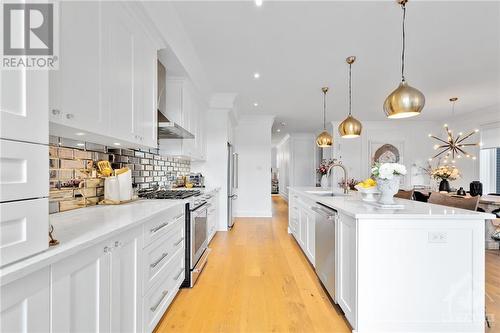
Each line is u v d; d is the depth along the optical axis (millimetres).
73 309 954
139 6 1780
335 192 3404
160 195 2568
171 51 2471
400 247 1678
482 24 2475
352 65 3434
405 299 1677
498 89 4367
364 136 7316
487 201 3727
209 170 4910
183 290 2396
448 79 3922
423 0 2141
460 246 1682
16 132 763
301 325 1866
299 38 2750
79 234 1091
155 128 2232
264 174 6375
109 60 1531
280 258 3291
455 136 6613
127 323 1353
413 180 7242
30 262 757
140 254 1495
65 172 1688
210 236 3973
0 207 707
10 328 715
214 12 2324
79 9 1265
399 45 2887
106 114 1502
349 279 1829
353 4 2199
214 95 4715
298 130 8672
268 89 4434
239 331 1799
